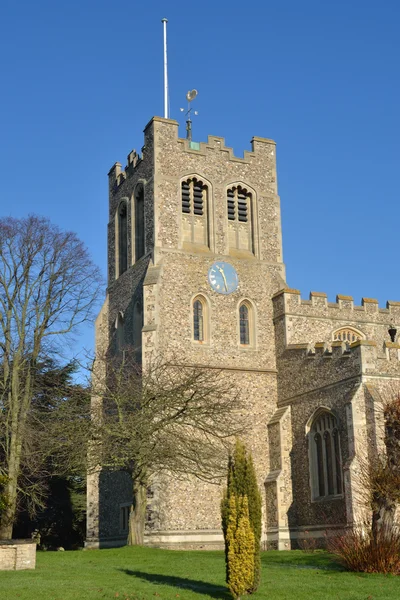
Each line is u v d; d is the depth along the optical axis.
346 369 34.97
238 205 44.53
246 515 18.81
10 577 22.05
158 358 37.97
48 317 39.81
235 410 39.38
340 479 35.00
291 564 26.66
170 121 43.28
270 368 40.88
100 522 42.84
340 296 43.19
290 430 38.72
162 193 42.03
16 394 37.09
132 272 43.81
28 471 42.69
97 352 42.78
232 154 44.59
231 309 41.53
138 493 33.41
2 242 39.28
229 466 20.02
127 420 32.91
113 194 48.53
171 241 41.50
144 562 27.02
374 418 32.38
